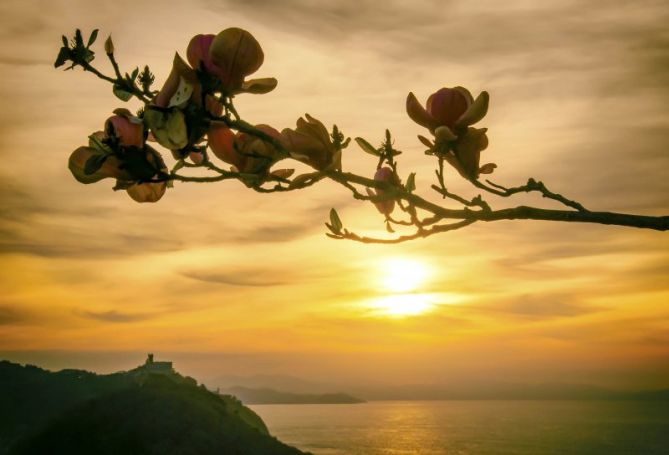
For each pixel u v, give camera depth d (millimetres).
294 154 1429
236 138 1398
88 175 1343
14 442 94875
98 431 92500
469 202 1572
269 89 1362
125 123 1317
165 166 1363
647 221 1490
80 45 1311
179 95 1311
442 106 1565
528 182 1578
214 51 1302
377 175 1573
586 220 1520
